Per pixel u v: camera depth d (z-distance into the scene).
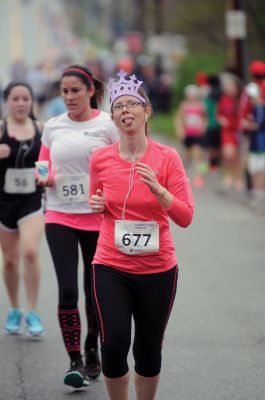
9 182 18.66
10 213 18.83
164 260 13.13
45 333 19.19
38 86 80.00
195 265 26.00
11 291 19.33
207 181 45.34
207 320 20.05
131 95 13.04
